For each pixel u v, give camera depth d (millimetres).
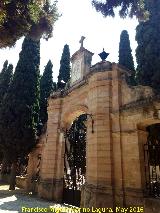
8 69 28141
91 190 11469
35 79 21734
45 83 26484
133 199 10094
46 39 9633
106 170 11297
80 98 15047
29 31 8953
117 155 11273
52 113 17328
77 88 15281
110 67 12961
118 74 12547
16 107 20234
